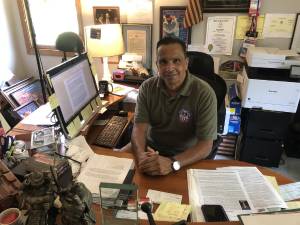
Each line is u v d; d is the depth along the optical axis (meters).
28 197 0.77
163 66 1.46
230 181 1.15
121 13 2.70
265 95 2.22
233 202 1.03
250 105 2.30
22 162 1.11
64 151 1.30
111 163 1.26
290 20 2.40
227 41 2.56
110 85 2.22
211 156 1.56
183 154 1.34
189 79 1.52
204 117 1.47
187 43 2.63
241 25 2.48
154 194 1.08
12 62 3.01
